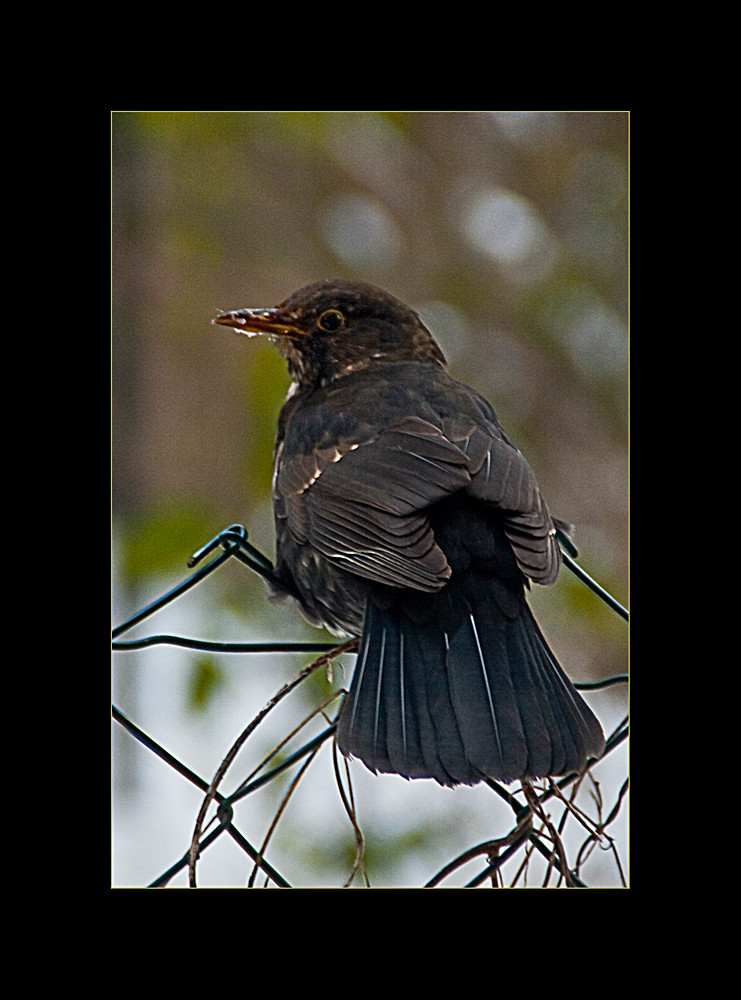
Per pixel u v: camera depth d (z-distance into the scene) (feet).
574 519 51.67
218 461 49.47
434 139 54.80
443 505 26.35
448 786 22.66
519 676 24.22
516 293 53.62
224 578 39.70
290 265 52.90
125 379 49.29
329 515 27.14
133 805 37.22
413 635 24.91
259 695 37.88
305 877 34.86
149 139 46.83
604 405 52.75
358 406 29.35
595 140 54.95
